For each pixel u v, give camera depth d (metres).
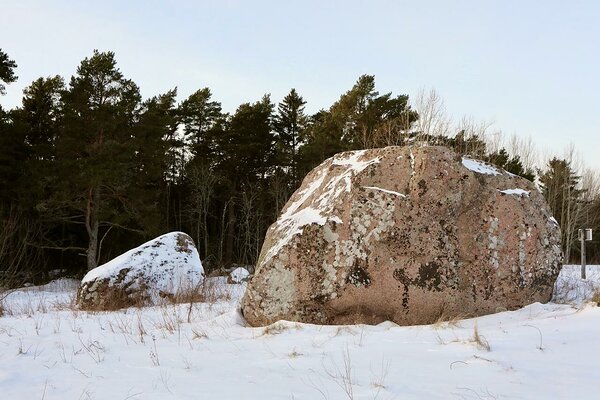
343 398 3.26
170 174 32.06
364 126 24.56
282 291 6.08
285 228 6.66
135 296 9.98
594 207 36.03
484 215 6.46
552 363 3.74
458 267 6.16
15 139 22.45
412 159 6.35
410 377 3.60
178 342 5.43
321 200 6.70
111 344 5.55
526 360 3.84
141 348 5.25
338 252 6.03
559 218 33.97
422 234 6.07
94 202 20.59
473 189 6.39
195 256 11.55
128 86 21.88
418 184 6.16
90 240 20.66
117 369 4.43
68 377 4.22
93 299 9.84
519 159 28.31
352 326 5.50
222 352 4.79
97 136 20.58
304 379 3.73
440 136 22.69
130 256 10.67
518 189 6.85
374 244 5.98
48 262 23.77
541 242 6.62
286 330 5.45
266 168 30.78
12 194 21.08
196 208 30.25
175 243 11.46
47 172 20.14
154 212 22.52
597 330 4.48
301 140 31.47
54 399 3.62
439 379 3.52
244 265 28.05
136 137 21.77
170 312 7.90
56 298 12.02
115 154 20.30
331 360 4.18
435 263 6.01
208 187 28.41
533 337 4.45
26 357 5.02
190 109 31.03
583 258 12.77
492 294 6.23
